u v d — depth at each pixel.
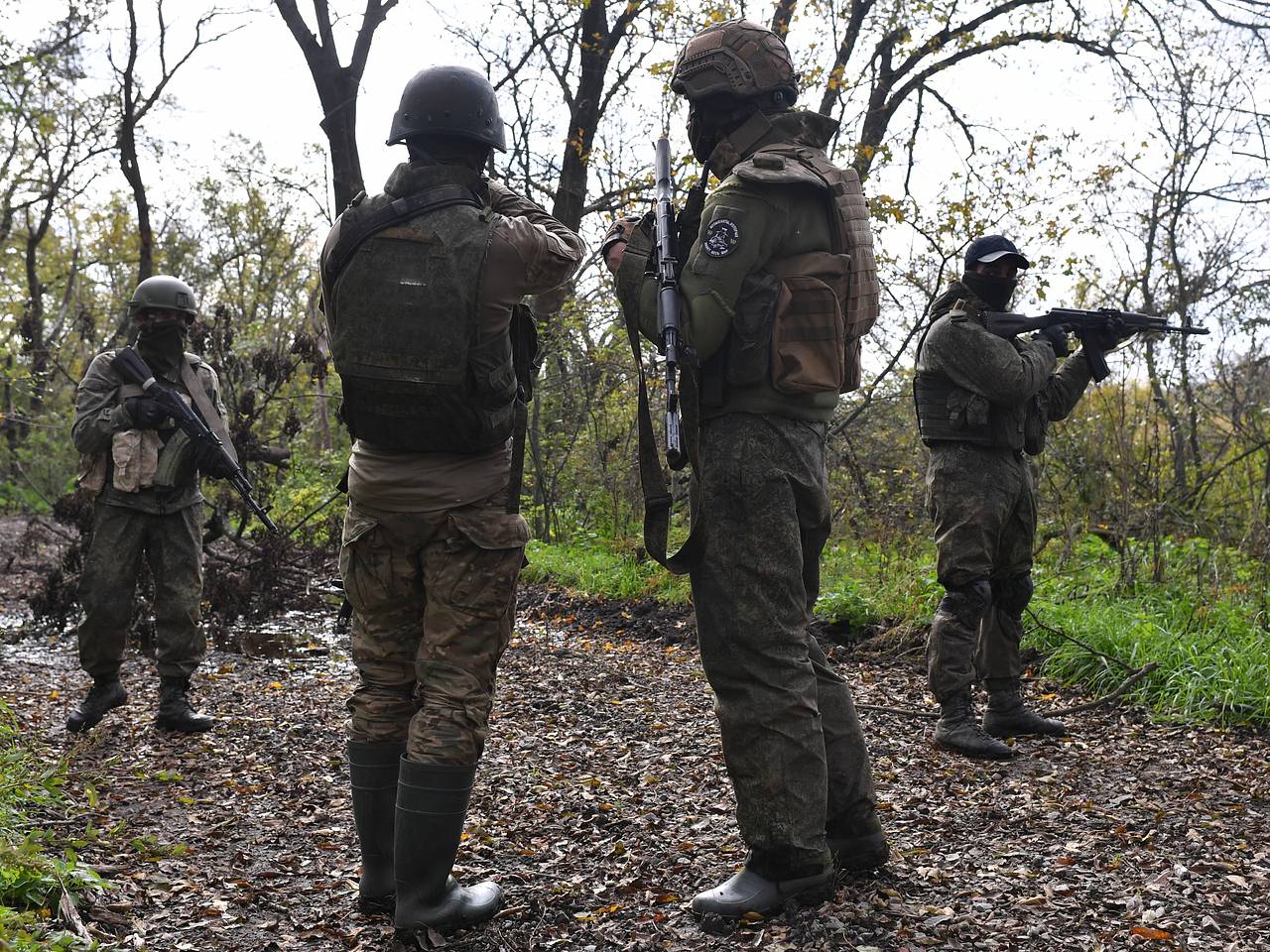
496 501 2.91
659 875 3.26
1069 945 2.76
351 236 2.79
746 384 2.89
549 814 3.89
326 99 15.86
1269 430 9.49
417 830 2.80
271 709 5.74
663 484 2.91
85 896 3.04
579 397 12.97
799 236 2.91
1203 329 4.99
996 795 4.14
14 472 17.91
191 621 5.26
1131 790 4.22
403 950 2.80
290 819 3.95
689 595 9.17
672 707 5.67
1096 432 8.89
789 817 2.88
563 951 2.77
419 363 2.73
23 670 6.86
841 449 11.38
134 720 5.44
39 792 3.94
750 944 2.76
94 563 5.13
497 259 2.75
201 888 3.25
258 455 8.17
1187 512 9.24
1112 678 6.01
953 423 4.84
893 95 14.92
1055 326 4.96
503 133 2.98
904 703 5.83
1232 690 5.40
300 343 8.74
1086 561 8.77
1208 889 3.15
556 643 7.93
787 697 2.89
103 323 29.64
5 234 25.52
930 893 3.08
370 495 2.88
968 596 4.82
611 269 3.02
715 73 2.99
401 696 3.02
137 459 5.07
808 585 3.12
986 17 13.88
